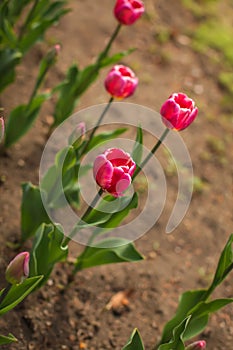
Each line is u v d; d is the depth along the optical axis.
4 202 5.41
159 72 7.58
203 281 5.63
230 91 7.77
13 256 5.00
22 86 6.45
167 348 4.00
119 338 4.89
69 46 7.25
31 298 4.82
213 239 6.07
